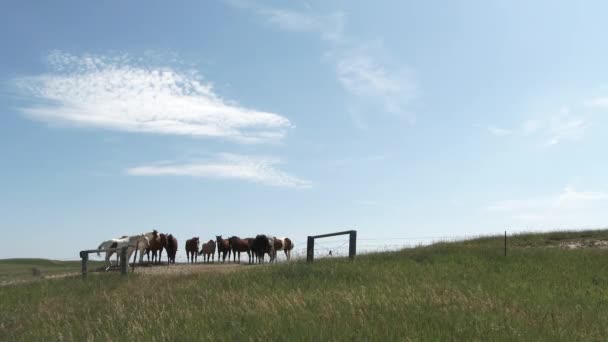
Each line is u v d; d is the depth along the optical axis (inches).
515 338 331.3
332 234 742.5
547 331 348.2
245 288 544.4
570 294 522.3
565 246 944.9
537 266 692.1
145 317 423.8
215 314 420.8
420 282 546.9
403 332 338.3
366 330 342.6
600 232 1071.0
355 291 484.4
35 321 476.7
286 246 1541.6
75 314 495.5
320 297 460.1
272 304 427.2
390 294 459.8
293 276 618.2
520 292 517.7
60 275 928.3
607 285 580.4
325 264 682.8
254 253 1418.6
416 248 882.1
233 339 347.9
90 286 695.7
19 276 969.5
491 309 410.0
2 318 499.5
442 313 393.4
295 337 335.3
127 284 682.8
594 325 370.0
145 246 1203.2
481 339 331.3
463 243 1001.5
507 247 878.4
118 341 372.5
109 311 481.7
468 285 537.3
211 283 606.5
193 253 1441.9
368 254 815.1
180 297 526.6
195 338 353.7
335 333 338.3
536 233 1091.3
